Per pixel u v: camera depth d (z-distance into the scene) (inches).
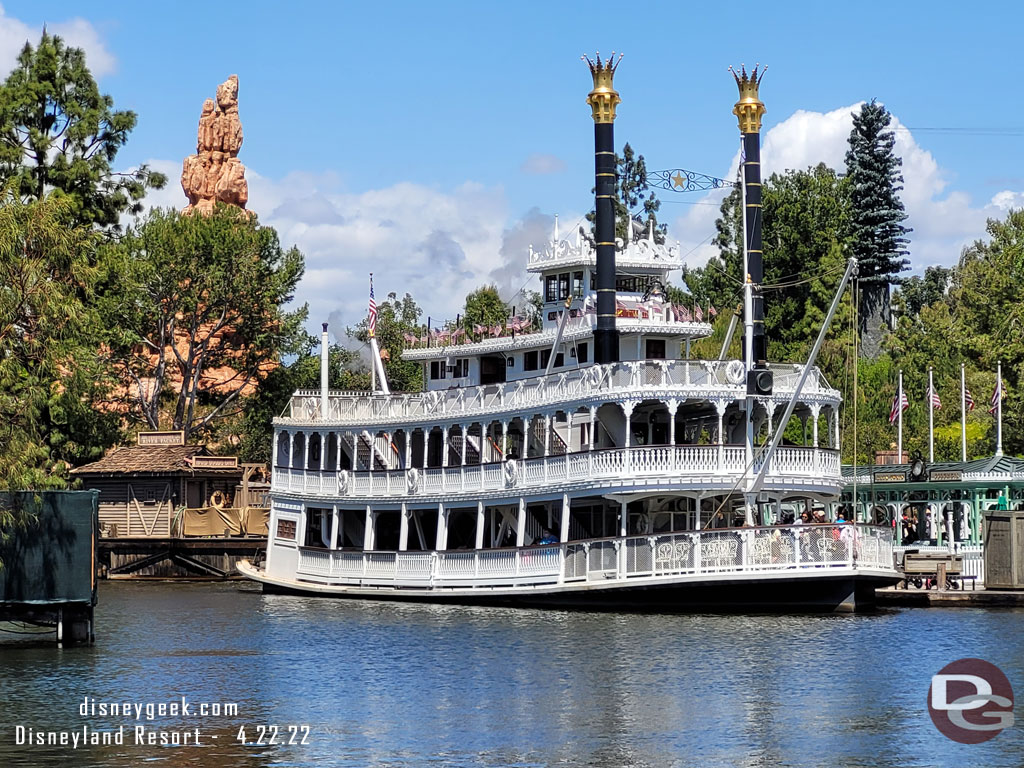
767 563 2014.0
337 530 2556.6
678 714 1366.9
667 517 2263.8
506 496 2246.6
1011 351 3673.7
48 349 1705.2
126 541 3260.3
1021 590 2261.3
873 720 1337.4
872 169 5236.2
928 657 1653.5
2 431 1657.2
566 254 2458.2
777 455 2121.1
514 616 2098.9
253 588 2856.8
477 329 2711.6
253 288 3880.4
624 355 2391.7
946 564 2320.4
